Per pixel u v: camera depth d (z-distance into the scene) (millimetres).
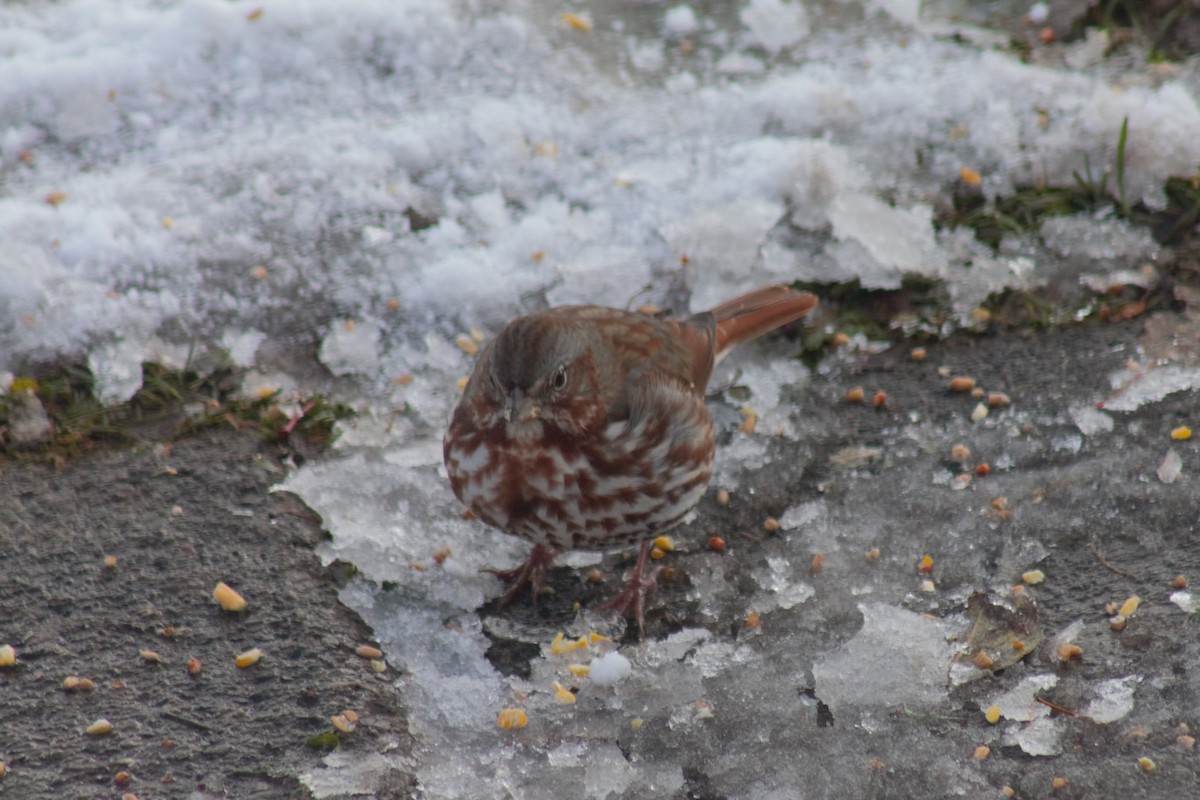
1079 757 8328
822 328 11680
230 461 10500
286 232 11984
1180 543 9695
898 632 9219
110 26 13438
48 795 8133
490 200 12352
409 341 11492
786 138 12898
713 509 10297
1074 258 12047
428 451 10680
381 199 12266
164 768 8312
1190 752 8266
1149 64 13531
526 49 13602
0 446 10547
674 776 8391
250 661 8992
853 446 10758
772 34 13914
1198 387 10930
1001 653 9039
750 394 11242
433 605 9562
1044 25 14086
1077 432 10680
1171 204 12328
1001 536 9891
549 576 9898
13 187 12141
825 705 8773
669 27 13977
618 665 9008
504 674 9094
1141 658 8875
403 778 8344
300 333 11500
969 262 12031
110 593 9438
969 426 10852
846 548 9930
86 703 8695
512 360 8562
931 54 13703
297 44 13391
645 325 9438
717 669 9078
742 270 11945
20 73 12867
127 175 12297
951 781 8250
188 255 11750
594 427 8773
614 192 12430
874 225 12148
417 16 13656
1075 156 12688
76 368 11102
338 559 9789
